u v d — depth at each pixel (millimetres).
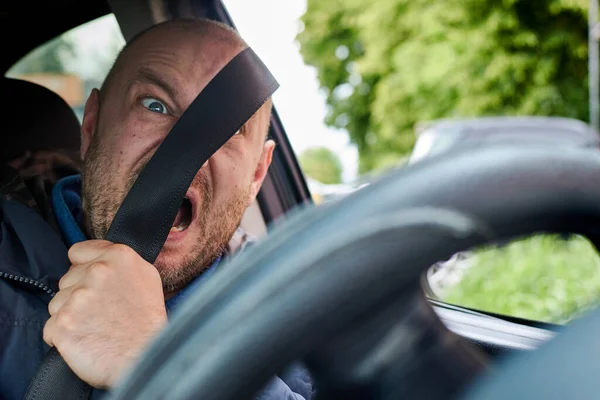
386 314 501
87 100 1536
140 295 1141
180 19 1444
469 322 1463
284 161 2064
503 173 443
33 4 1803
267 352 445
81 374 1087
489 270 4844
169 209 1262
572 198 447
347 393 502
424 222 438
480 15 16188
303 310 441
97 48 1901
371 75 19812
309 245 445
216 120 1268
